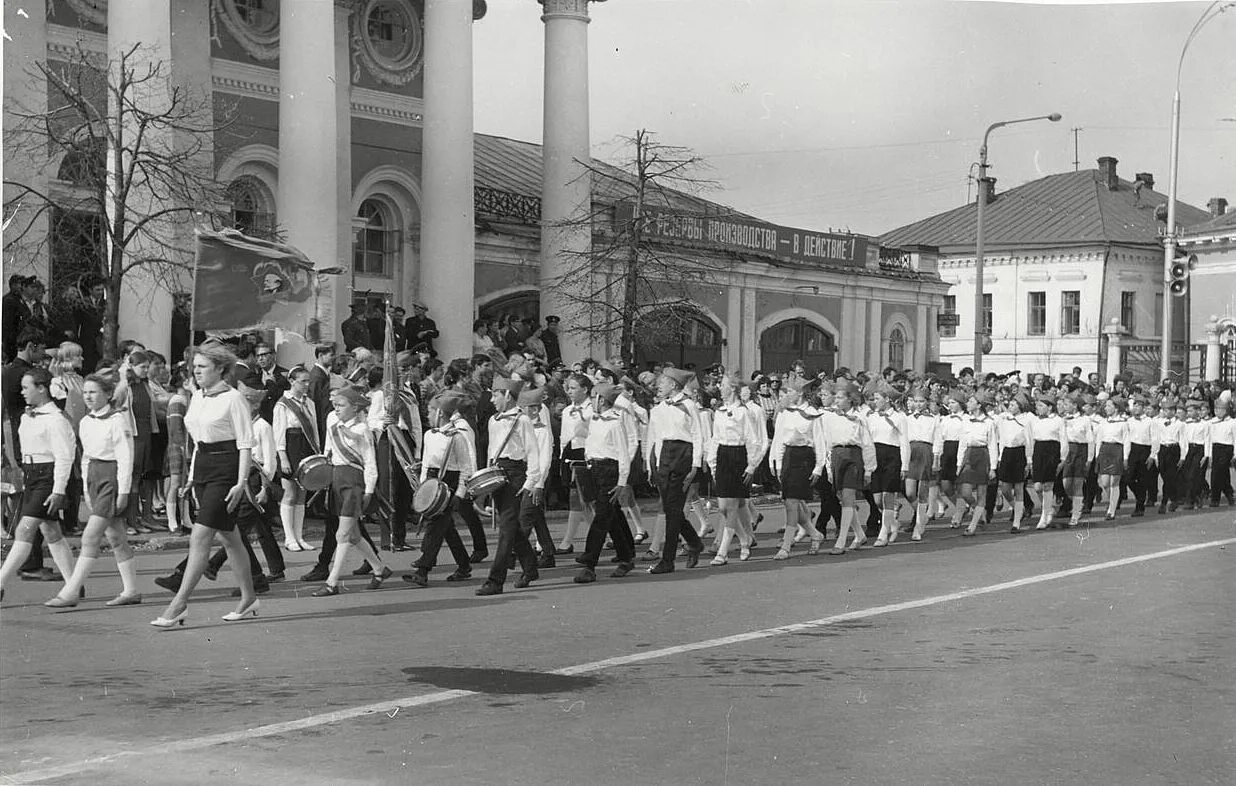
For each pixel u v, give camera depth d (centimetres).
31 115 2034
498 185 3441
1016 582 1348
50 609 1112
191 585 1036
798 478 1570
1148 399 2433
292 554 1516
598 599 1209
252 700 783
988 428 1906
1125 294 5000
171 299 2169
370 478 1227
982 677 872
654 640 995
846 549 1672
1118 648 980
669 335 2952
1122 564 1512
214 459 1035
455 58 2683
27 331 1675
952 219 5303
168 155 2047
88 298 2089
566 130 2905
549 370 2219
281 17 2456
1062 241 4975
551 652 943
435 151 2683
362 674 859
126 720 734
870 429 1755
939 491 2070
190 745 682
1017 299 5122
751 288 3750
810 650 960
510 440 1255
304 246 2427
